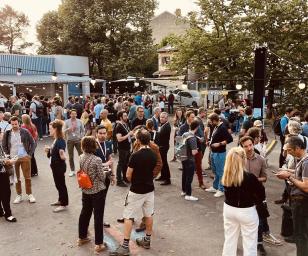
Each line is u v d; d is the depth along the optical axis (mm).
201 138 9297
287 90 22062
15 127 8078
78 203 8234
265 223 6176
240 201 4727
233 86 25297
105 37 36312
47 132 17641
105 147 6504
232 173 4691
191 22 24984
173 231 6770
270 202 8258
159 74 42688
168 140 9531
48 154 7695
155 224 7090
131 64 35469
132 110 13586
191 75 24156
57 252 5977
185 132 9094
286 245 6164
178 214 7594
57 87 30094
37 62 29469
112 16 35812
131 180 5844
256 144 7012
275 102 23141
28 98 22000
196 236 6555
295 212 5094
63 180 7711
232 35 23516
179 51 25172
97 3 35031
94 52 35406
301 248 5059
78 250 6047
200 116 10594
